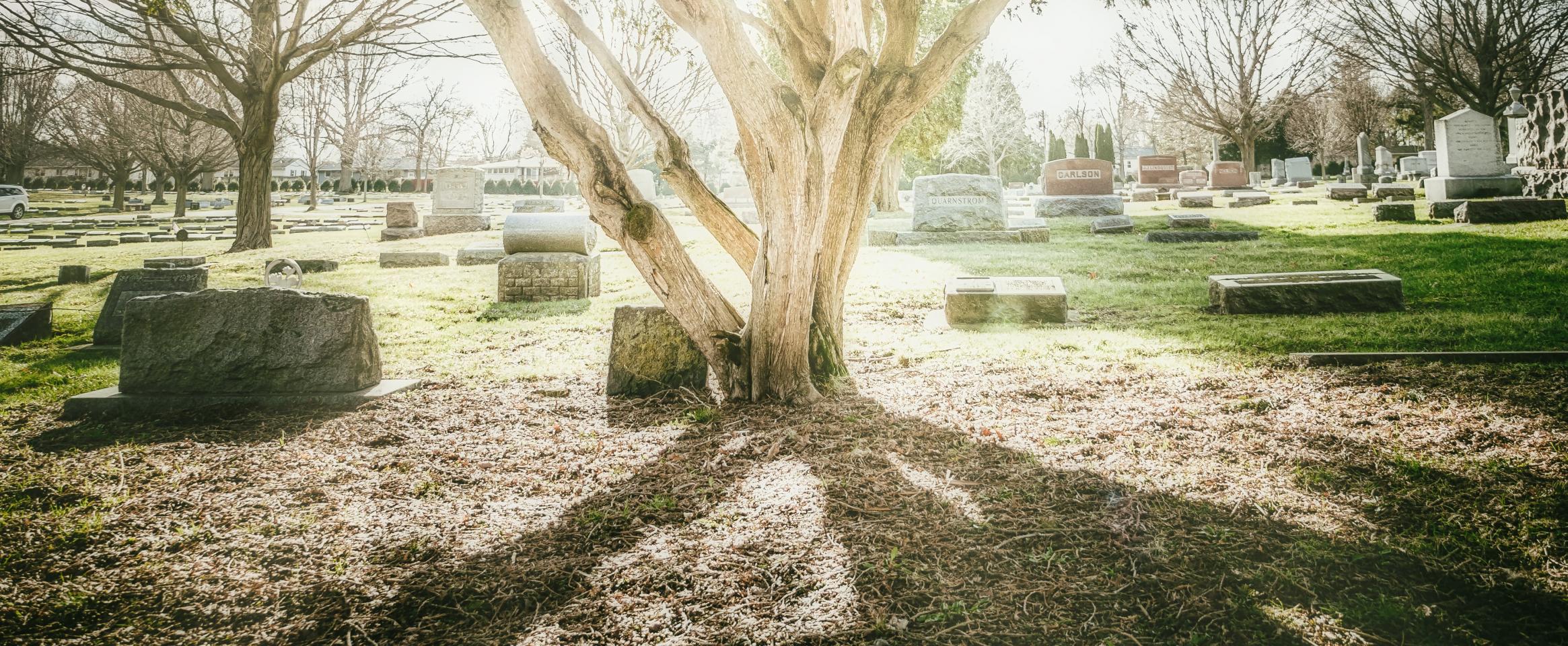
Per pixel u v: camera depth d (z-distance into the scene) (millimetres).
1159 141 73875
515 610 2996
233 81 19969
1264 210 22719
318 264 15234
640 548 3438
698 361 6242
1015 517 3537
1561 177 18547
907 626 2752
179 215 37312
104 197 56375
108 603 3123
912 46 5605
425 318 10453
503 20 4746
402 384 6461
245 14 21734
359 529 3752
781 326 5441
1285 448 4242
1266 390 5465
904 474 4125
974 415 5164
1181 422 4809
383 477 4465
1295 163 40844
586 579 3178
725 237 5785
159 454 4891
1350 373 5750
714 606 2939
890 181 32219
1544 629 2568
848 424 5012
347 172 64875
